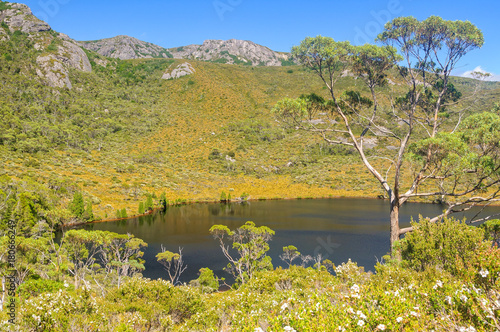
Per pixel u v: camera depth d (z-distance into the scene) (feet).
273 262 95.30
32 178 169.58
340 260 95.50
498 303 10.41
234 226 147.74
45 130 305.53
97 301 27.71
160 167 289.33
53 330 20.16
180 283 78.84
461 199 192.85
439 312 12.09
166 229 143.33
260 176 296.30
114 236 84.58
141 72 631.97
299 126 50.67
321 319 11.73
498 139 36.91
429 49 45.80
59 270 67.21
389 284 19.60
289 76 610.24
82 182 204.64
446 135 39.78
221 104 495.82
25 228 103.40
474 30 41.98
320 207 202.59
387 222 153.38
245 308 26.48
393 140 331.77
